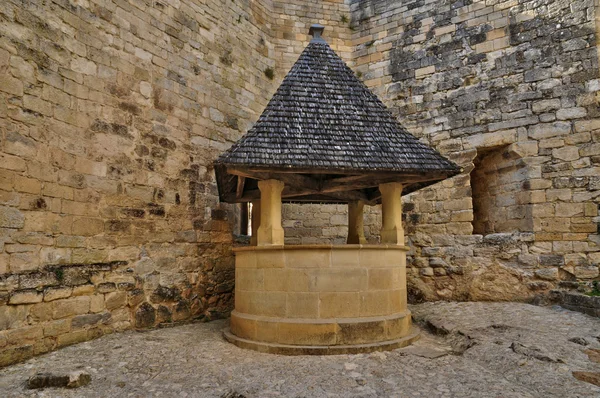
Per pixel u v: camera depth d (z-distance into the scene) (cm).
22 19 563
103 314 637
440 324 681
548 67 866
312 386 440
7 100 537
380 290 591
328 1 1115
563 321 670
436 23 1004
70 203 606
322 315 565
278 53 1080
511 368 480
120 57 704
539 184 845
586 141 817
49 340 559
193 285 793
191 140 824
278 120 621
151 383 452
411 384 444
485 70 932
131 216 696
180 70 816
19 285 528
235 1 964
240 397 414
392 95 1038
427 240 947
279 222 613
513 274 850
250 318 587
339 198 811
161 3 789
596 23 831
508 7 922
